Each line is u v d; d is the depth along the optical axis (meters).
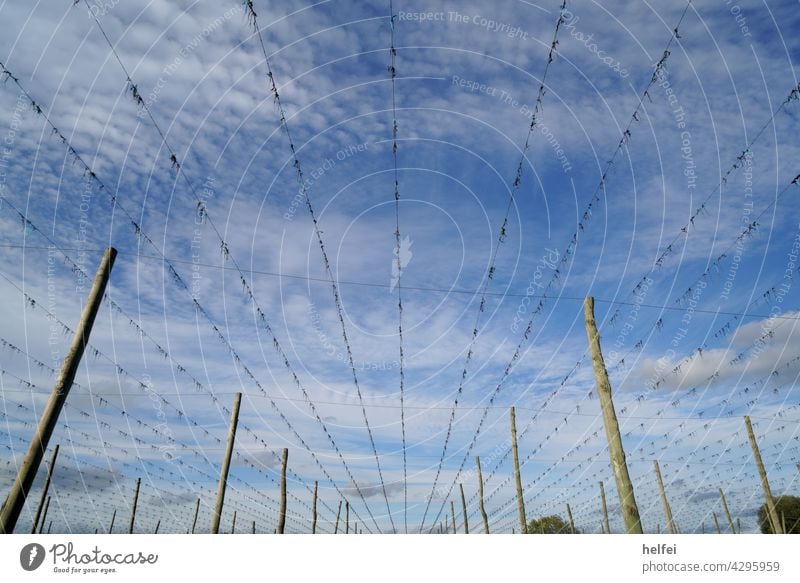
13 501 5.89
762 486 14.50
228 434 18.08
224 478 17.44
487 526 20.91
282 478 24.17
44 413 6.41
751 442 14.87
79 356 6.89
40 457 6.26
